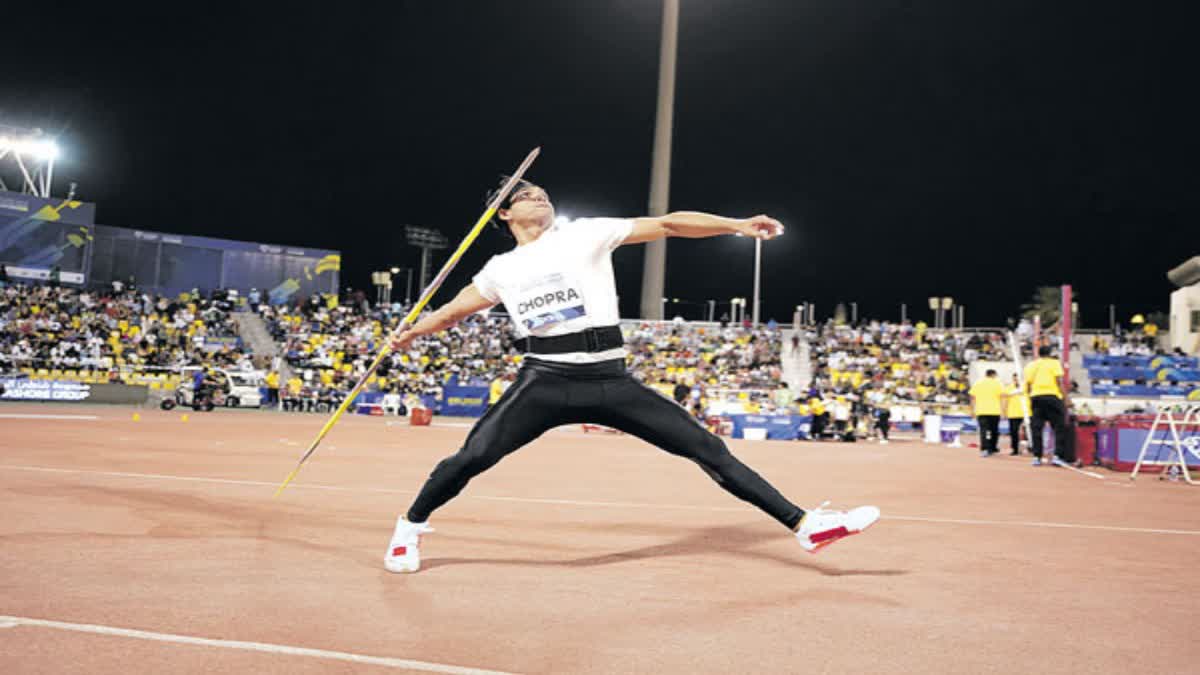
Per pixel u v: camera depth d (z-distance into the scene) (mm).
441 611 3184
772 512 3838
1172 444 11719
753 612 3287
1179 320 36094
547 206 3879
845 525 3803
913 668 2635
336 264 44844
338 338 39844
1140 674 2625
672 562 4297
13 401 28453
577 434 22422
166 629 2828
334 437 16047
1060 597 3686
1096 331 39125
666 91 36750
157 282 41062
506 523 5547
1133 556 4816
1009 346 37875
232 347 37531
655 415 3754
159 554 4109
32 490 6285
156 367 32094
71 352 32906
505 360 39062
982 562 4508
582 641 2832
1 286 35438
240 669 2439
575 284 3691
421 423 24250
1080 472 12055
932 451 18219
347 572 3850
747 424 24859
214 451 11117
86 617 2941
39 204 37688
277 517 5449
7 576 3523
